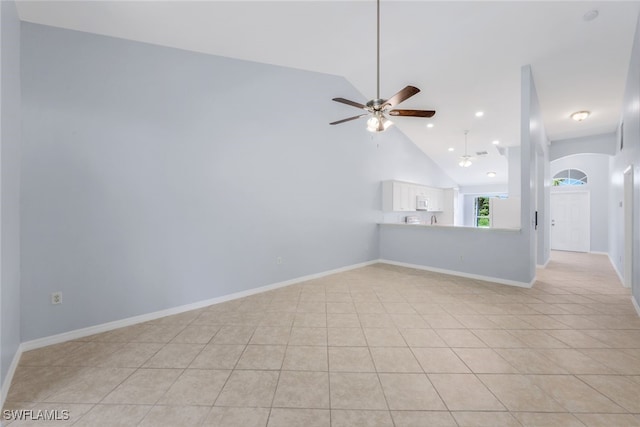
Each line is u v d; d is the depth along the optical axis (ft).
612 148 20.04
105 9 7.99
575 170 25.04
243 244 12.34
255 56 12.16
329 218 16.15
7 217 6.59
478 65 13.20
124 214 9.34
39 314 7.97
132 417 5.29
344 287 13.67
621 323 9.23
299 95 14.42
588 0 9.13
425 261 17.48
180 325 9.40
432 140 22.54
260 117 12.87
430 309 10.66
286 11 9.29
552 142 22.34
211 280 11.35
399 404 5.57
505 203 17.52
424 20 10.36
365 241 18.67
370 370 6.73
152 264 9.91
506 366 6.82
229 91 11.82
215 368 6.88
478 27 10.80
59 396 5.88
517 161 22.25
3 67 6.33
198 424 5.13
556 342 7.99
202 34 9.87
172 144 10.30
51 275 8.14
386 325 9.27
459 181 32.35
